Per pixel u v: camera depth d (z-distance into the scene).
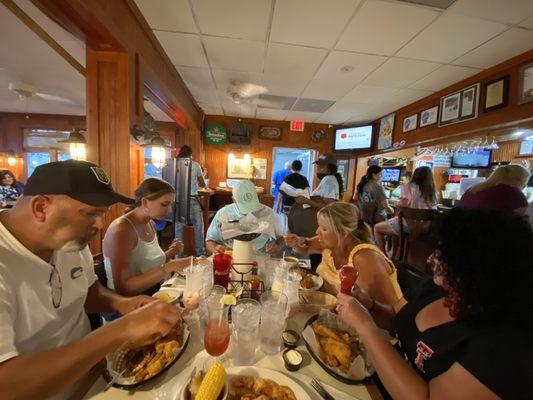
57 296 0.80
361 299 1.02
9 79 3.44
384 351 0.65
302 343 0.82
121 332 0.60
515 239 0.53
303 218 2.25
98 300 1.02
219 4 1.88
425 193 2.63
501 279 0.52
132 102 2.01
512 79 2.38
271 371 0.66
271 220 1.65
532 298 0.50
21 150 5.52
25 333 0.72
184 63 2.93
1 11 1.96
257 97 4.03
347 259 1.24
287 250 2.73
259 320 0.79
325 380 0.69
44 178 0.64
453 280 0.59
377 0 1.73
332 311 0.97
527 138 3.24
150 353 0.72
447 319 0.67
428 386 0.59
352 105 4.11
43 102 4.56
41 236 0.68
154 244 1.51
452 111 3.04
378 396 0.64
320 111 4.59
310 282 1.24
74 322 0.90
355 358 0.73
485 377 0.50
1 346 0.51
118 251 1.23
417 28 2.02
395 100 3.73
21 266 0.68
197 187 3.80
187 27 2.20
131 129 2.00
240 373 0.64
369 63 2.67
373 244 1.23
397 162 5.34
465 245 0.56
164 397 0.60
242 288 1.06
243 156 5.57
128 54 1.92
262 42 2.39
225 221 1.48
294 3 1.81
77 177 0.66
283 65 2.86
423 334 0.69
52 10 1.44
